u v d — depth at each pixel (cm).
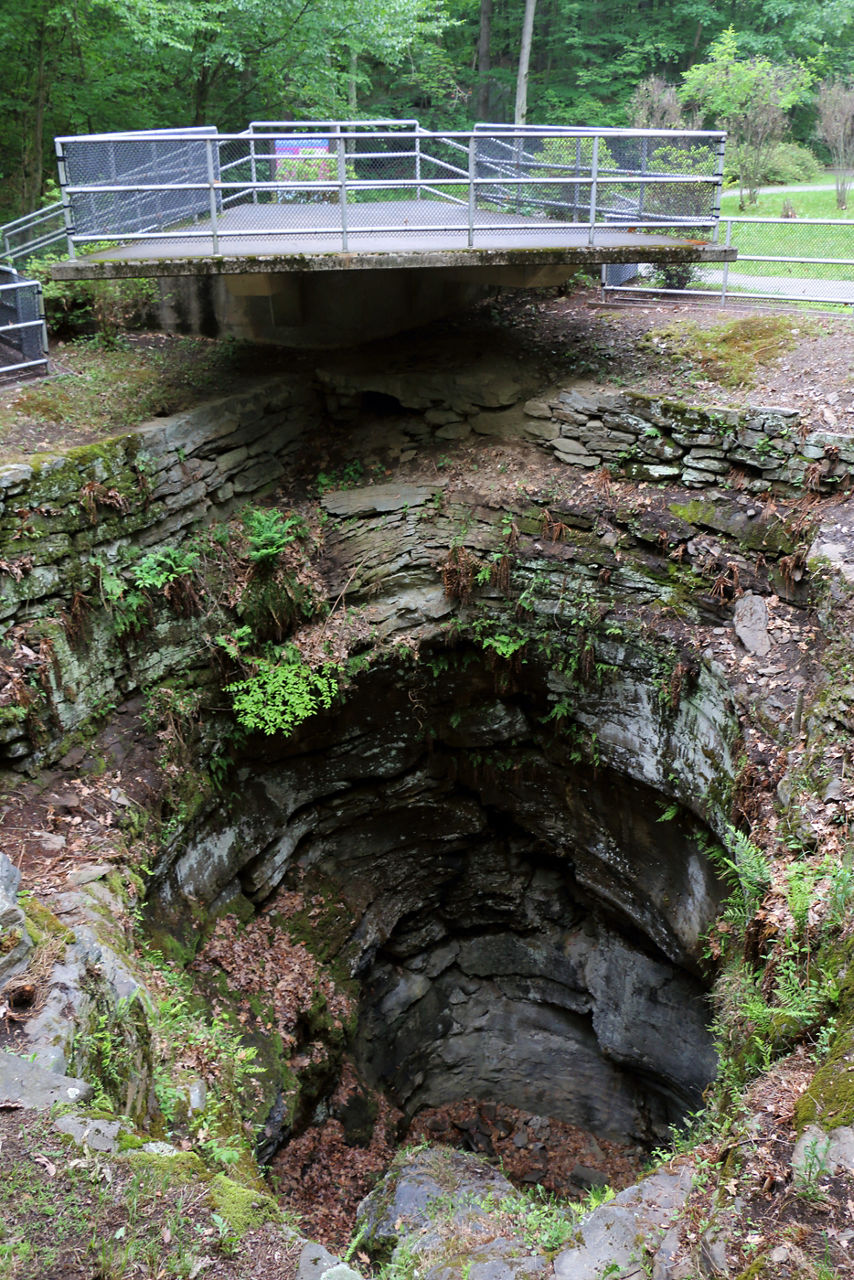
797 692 738
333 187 862
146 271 848
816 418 822
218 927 924
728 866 830
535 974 1302
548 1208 632
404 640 992
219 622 909
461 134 863
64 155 837
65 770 744
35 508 729
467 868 1249
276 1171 945
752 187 1728
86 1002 489
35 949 509
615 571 931
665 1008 1138
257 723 898
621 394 938
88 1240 371
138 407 920
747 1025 543
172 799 816
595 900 1188
